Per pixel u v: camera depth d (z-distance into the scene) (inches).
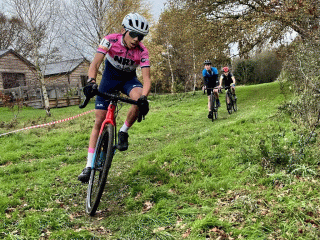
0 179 191.3
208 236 104.3
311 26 329.4
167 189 148.3
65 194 158.1
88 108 746.8
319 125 189.3
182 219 119.4
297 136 180.5
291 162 145.5
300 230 99.7
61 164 233.9
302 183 129.2
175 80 1441.9
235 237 100.9
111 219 126.3
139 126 374.0
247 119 268.4
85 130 354.9
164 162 187.2
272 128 221.5
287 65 248.2
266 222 105.7
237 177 151.5
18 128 429.7
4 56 925.8
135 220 121.5
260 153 163.6
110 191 158.4
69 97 925.8
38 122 493.0
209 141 215.5
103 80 141.4
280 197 120.4
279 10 467.2
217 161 176.1
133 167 195.9
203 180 152.6
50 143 295.1
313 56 215.2
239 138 211.3
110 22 716.7
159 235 109.0
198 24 623.5
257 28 525.0
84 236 111.3
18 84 979.9
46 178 190.2
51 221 125.4
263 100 496.1
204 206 125.7
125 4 725.3
